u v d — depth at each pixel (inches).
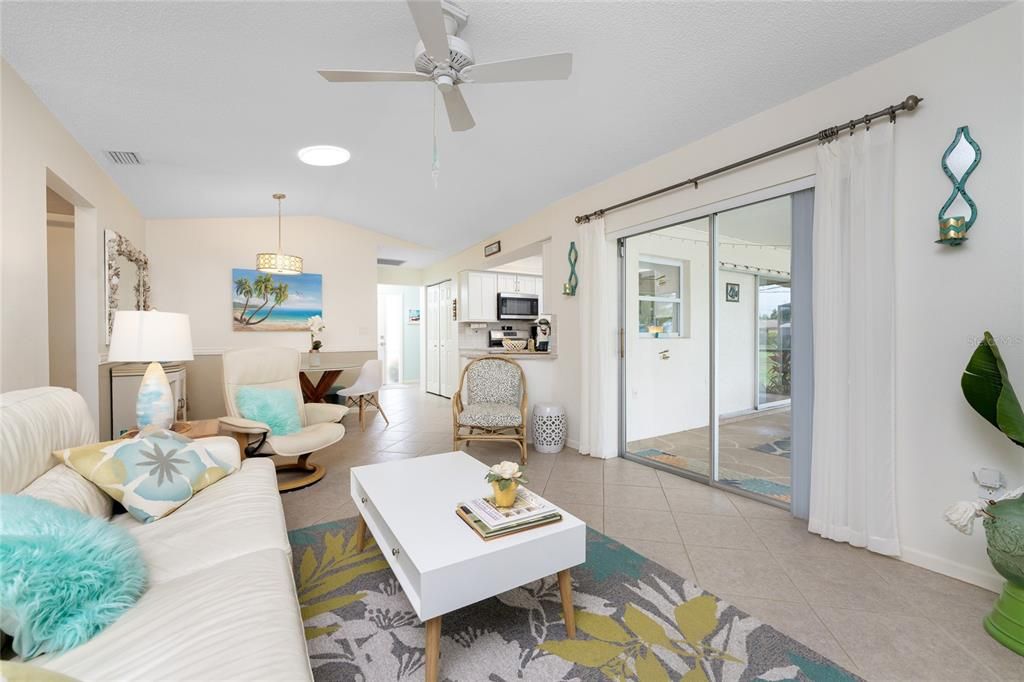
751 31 76.6
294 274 217.8
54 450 63.4
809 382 96.7
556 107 102.6
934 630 61.4
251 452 112.2
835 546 86.0
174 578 50.4
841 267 87.0
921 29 74.3
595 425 149.6
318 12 72.0
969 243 72.4
